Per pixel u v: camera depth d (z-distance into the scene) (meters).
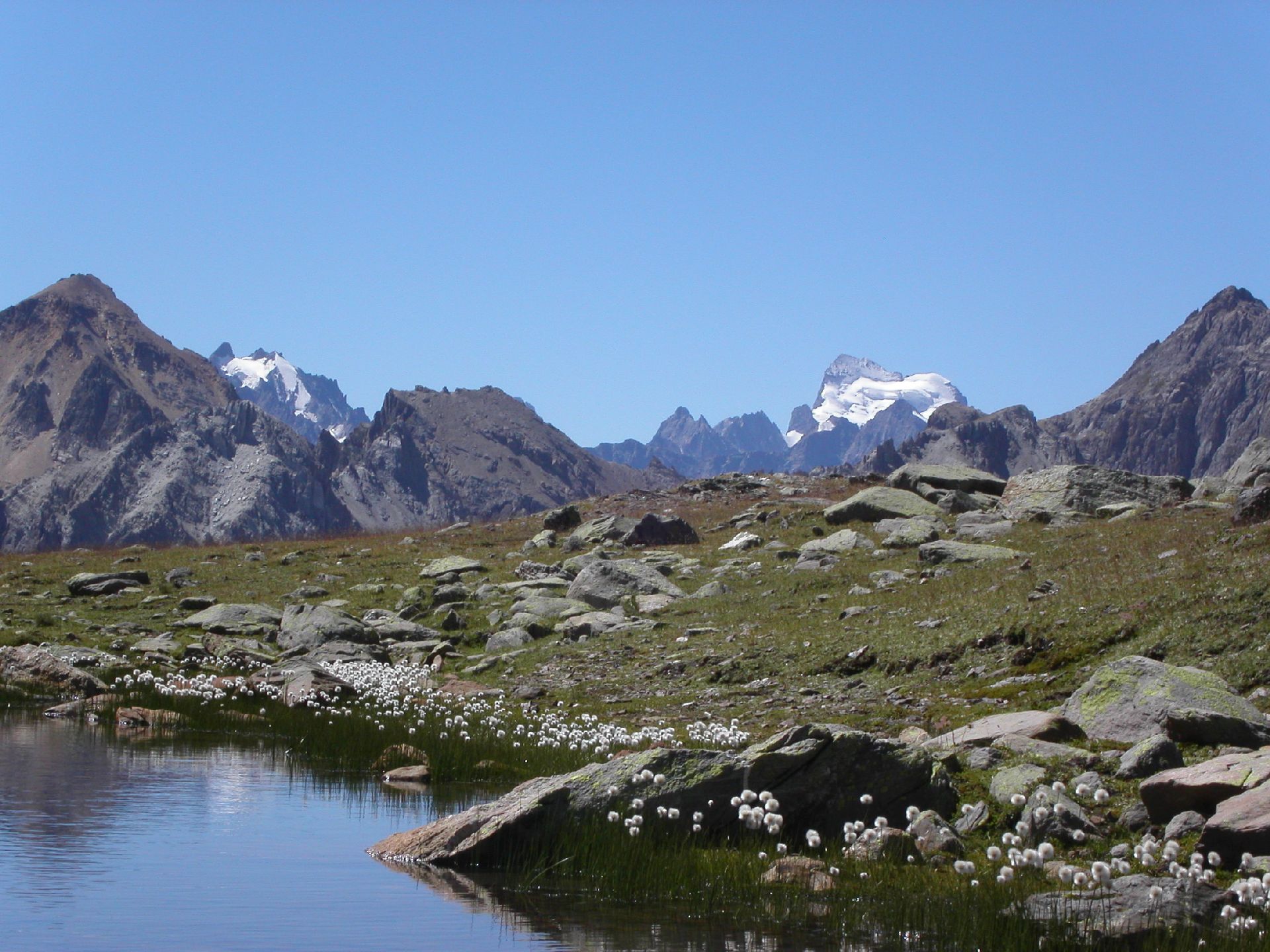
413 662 36.94
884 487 53.81
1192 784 15.37
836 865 15.52
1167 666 19.91
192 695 31.14
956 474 55.72
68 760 23.75
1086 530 40.03
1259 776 15.04
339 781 22.50
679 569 45.47
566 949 12.86
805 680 28.98
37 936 12.98
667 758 17.09
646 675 31.73
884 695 26.66
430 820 19.28
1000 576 33.56
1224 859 14.22
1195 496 47.53
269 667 34.69
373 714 28.42
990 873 14.59
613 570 42.44
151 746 25.72
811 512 53.59
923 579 36.97
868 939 13.21
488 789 22.09
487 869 16.28
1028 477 49.66
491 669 35.22
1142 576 28.81
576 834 16.11
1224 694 19.22
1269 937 11.80
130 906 14.16
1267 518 32.91
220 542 66.25
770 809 15.37
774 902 14.27
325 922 13.70
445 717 27.44
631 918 14.09
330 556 55.03
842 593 37.09
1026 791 16.64
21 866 15.79
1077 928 12.38
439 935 13.32
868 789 16.98
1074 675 24.73
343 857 16.78
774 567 43.94
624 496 66.50
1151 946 11.88
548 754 23.91
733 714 27.12
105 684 33.22
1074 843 15.59
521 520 65.81
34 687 32.59
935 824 16.17
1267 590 24.81
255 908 14.23
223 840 17.55
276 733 27.88
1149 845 13.57
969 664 27.20
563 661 34.41
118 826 18.25
